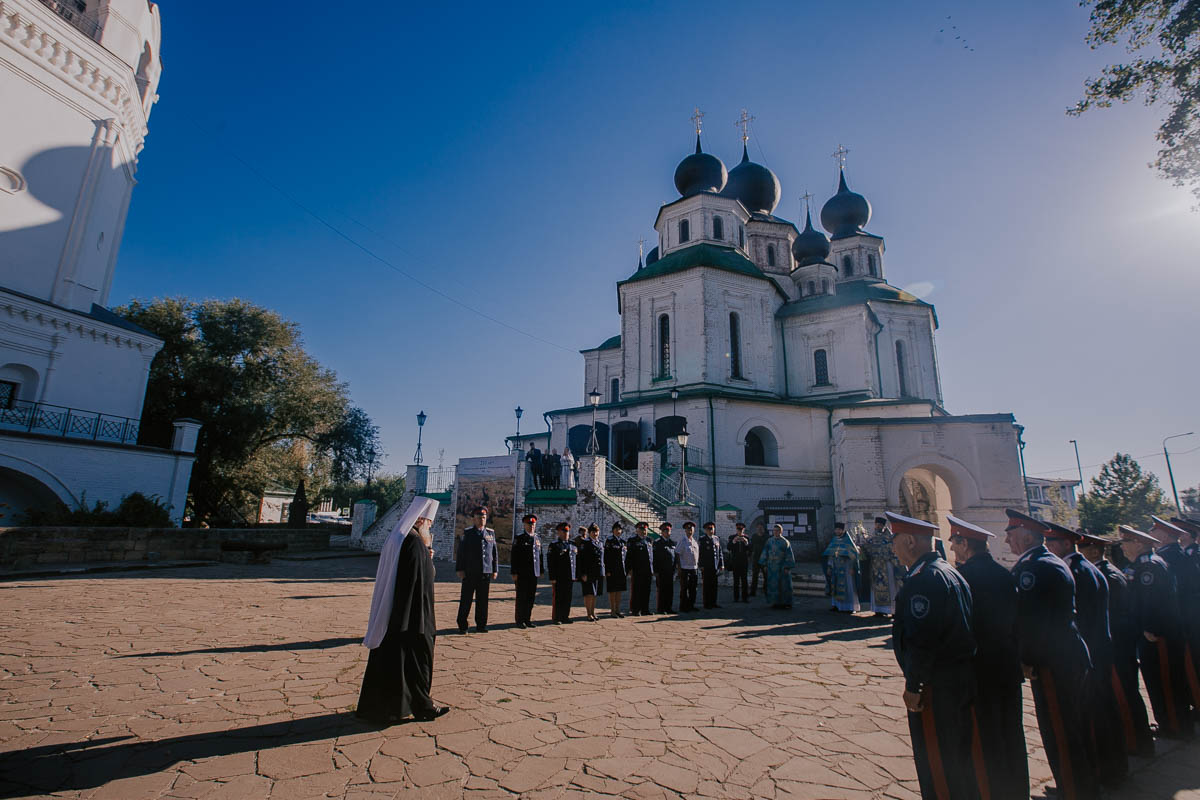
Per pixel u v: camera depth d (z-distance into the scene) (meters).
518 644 8.84
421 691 5.39
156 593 12.24
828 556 13.38
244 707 5.55
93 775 4.09
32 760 4.32
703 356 30.14
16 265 21.52
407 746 4.72
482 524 10.25
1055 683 4.31
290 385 32.84
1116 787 4.64
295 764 4.34
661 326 32.59
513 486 21.66
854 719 5.60
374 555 24.27
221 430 30.08
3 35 21.12
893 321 33.72
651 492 22.73
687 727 5.29
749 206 39.81
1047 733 4.31
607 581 12.05
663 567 12.86
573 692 6.32
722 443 27.47
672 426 27.64
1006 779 3.73
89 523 19.30
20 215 21.67
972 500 19.72
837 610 13.05
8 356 20.75
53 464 19.88
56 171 22.75
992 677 3.90
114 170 25.48
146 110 27.92
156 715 5.31
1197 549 7.15
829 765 4.53
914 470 25.95
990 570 4.19
